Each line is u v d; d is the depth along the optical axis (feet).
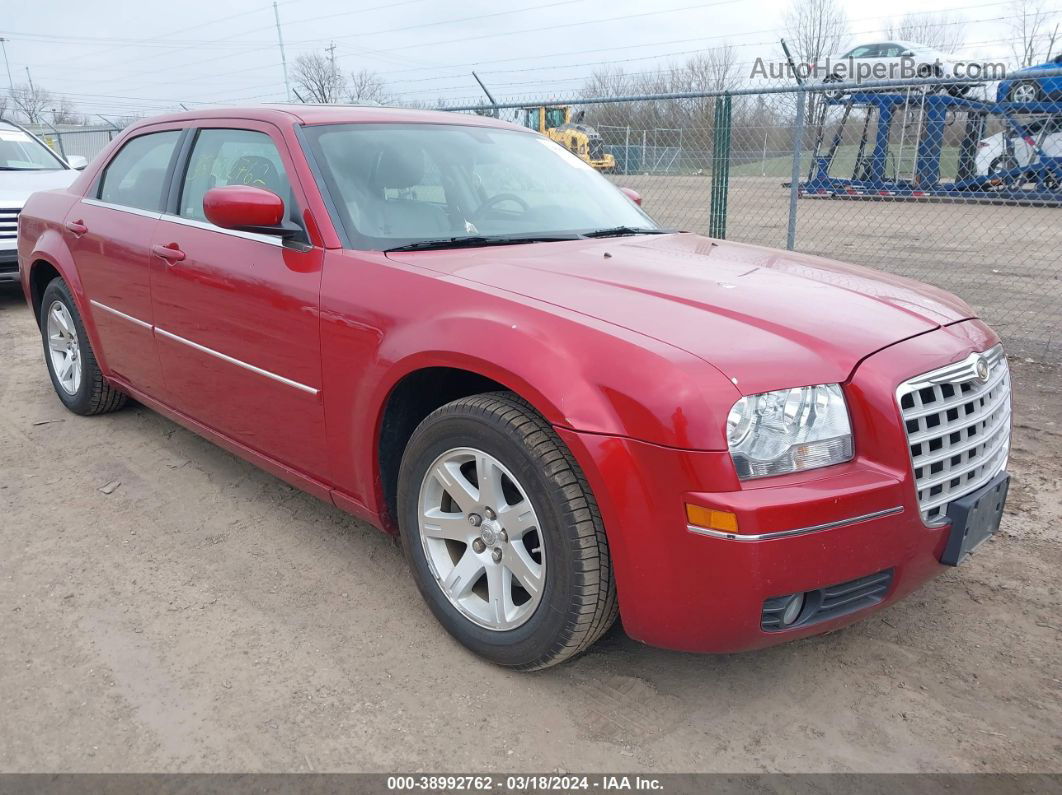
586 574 7.16
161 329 11.89
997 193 52.03
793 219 22.38
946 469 7.50
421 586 8.73
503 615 7.98
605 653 8.57
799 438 6.73
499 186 11.14
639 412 6.64
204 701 7.72
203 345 11.03
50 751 7.07
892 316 8.07
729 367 6.73
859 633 8.98
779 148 30.40
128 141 13.75
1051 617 9.29
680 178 32.48
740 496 6.45
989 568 10.36
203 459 13.48
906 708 7.78
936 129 53.31
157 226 11.91
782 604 6.77
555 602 7.36
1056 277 31.68
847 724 7.55
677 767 6.98
